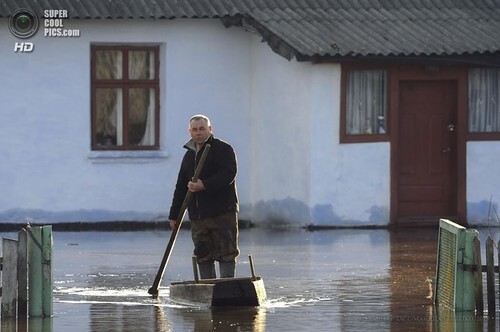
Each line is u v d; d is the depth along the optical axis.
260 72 47.44
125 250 39.50
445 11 47.84
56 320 26.44
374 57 44.75
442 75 46.62
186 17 46.62
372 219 46.16
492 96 47.25
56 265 35.50
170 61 47.31
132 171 47.12
